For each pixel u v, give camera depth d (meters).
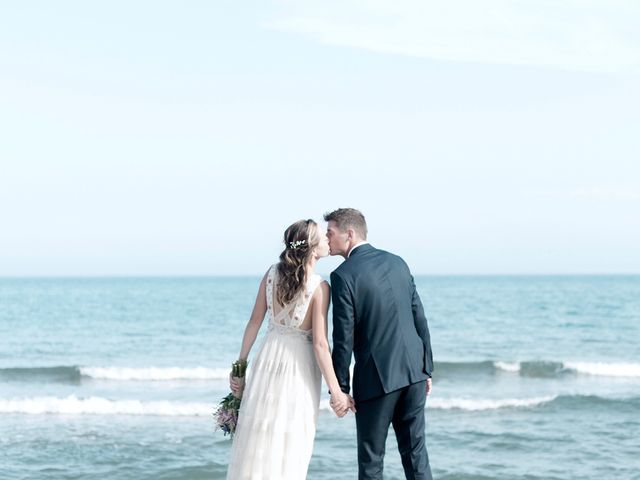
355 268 4.79
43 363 25.55
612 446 10.37
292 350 4.85
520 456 9.80
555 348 30.05
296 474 4.80
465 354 28.09
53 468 8.84
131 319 46.50
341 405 4.76
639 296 76.12
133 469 8.84
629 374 20.42
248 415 4.85
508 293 85.50
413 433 4.87
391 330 4.78
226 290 100.38
